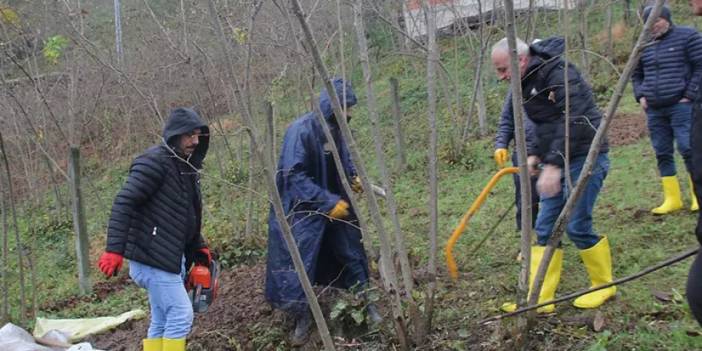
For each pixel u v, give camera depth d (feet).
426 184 26.99
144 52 32.30
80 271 23.89
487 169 27.71
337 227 14.94
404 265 12.92
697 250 9.75
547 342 12.53
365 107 40.73
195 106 26.63
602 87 32.91
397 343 13.42
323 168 14.57
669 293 13.53
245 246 22.58
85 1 34.53
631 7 38.50
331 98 10.72
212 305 17.99
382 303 15.23
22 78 34.04
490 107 35.22
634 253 16.02
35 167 35.47
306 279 10.73
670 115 17.57
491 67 38.83
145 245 13.66
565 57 11.35
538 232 13.66
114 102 39.73
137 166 13.61
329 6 26.18
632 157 24.09
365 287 15.01
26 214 35.99
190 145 14.02
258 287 18.28
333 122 14.57
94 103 35.37
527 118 14.80
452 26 38.63
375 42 44.93
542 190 12.71
